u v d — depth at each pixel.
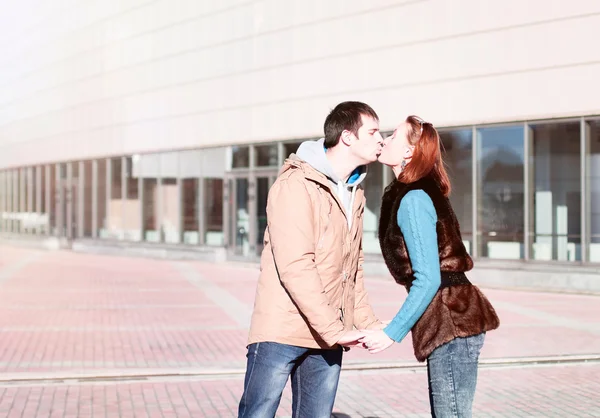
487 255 18.75
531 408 6.98
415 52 20.12
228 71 26.17
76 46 35.53
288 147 24.11
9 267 24.61
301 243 3.62
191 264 26.05
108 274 21.77
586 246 17.25
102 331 11.49
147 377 8.33
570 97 17.42
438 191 3.83
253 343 3.79
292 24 23.58
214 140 26.88
